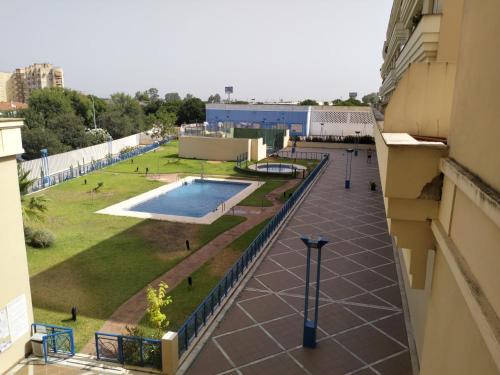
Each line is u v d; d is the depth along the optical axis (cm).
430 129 577
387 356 1065
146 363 1030
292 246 1870
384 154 519
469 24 348
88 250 1889
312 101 9194
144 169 4094
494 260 247
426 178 415
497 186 251
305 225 2205
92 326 1264
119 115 6844
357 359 1054
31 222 1973
